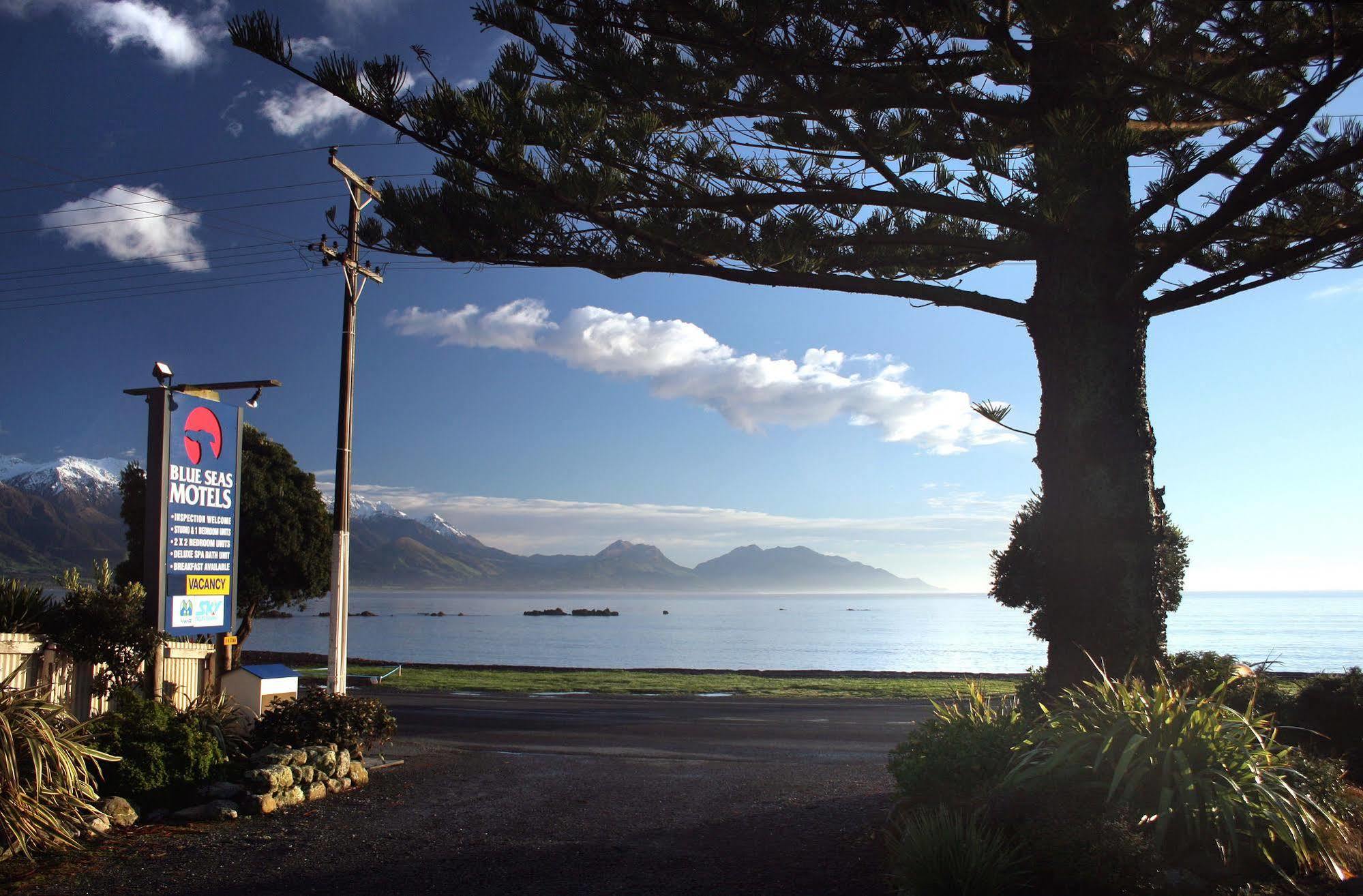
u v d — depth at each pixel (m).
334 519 15.05
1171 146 7.78
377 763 12.69
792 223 8.65
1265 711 8.76
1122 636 8.01
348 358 15.54
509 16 8.38
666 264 8.97
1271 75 8.00
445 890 6.68
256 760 10.09
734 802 10.02
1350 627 142.38
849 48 8.12
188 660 11.31
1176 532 8.85
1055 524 8.35
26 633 8.91
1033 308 8.72
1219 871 5.58
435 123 8.09
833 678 31.02
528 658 67.94
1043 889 5.55
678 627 161.12
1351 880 5.61
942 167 8.92
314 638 92.50
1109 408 8.27
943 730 7.61
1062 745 6.45
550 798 10.31
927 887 5.64
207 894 6.55
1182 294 8.59
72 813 7.64
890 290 8.87
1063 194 7.73
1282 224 9.01
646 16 8.12
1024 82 8.24
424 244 8.81
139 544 24.34
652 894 6.52
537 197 8.41
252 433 26.92
